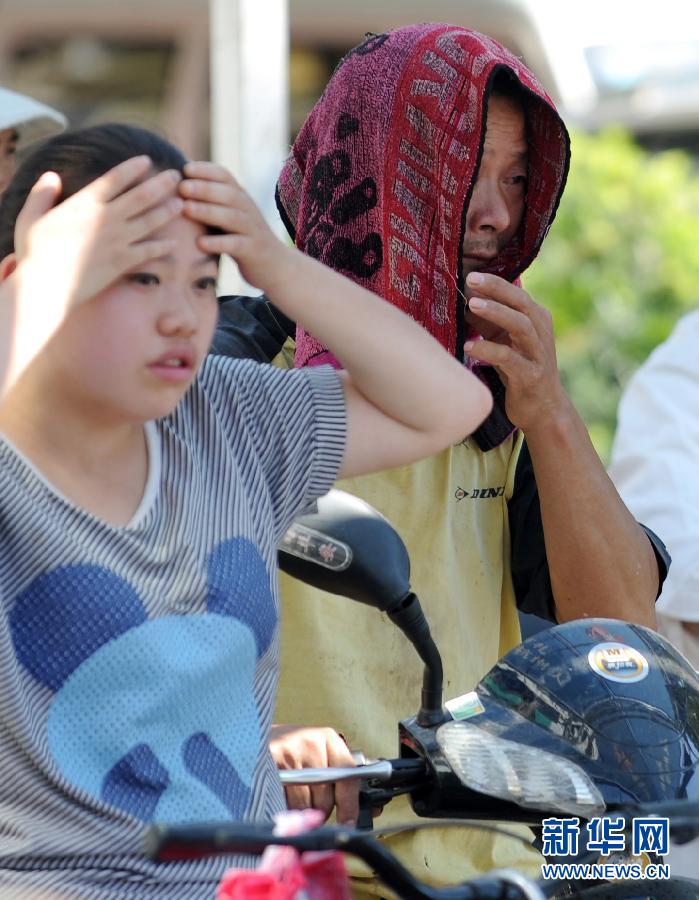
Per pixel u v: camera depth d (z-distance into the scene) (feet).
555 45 99.81
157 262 21.11
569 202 94.27
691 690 24.00
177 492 22.66
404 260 31.83
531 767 23.12
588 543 32.01
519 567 33.60
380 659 30.94
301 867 17.89
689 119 105.91
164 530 22.24
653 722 23.18
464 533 32.53
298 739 26.71
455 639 31.78
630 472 44.42
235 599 22.31
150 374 21.20
